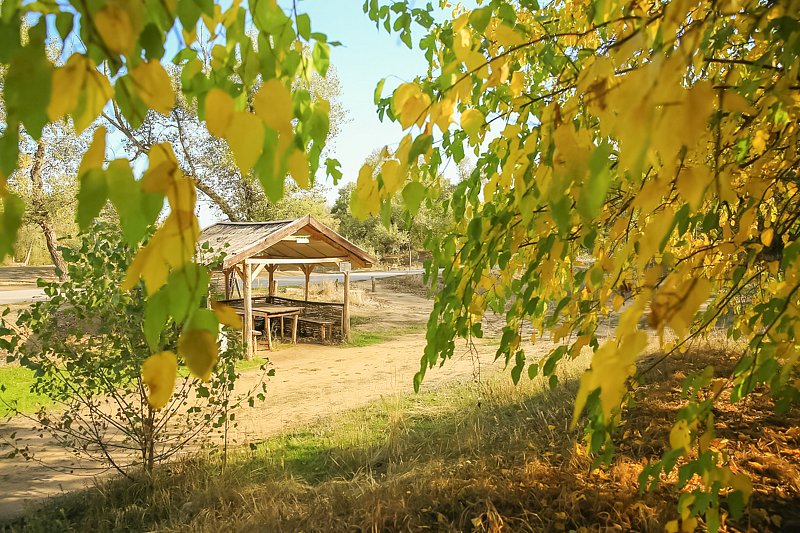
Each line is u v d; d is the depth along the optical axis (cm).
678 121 53
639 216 164
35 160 1802
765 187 151
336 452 497
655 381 492
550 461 361
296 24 102
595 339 178
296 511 359
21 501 460
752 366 132
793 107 141
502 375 700
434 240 216
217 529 345
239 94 104
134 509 407
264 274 3275
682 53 54
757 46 200
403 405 655
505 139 184
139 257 64
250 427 648
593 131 166
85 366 441
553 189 79
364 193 119
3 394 777
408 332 1469
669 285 81
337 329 1434
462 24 119
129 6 62
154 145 66
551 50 176
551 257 155
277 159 69
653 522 257
